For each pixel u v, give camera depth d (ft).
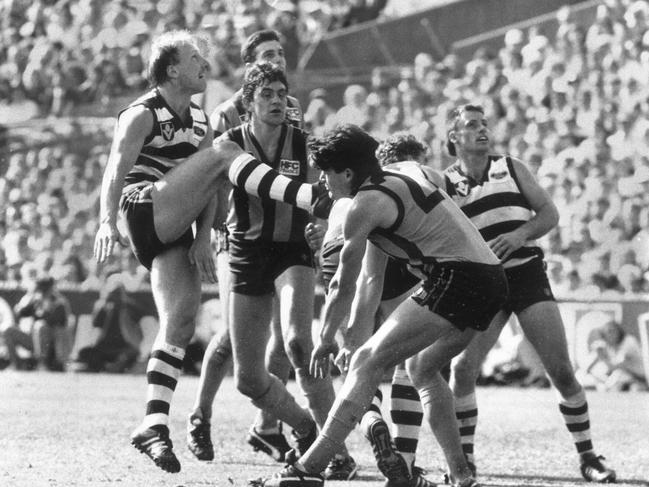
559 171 197.57
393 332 63.46
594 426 113.91
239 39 236.43
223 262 83.51
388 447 67.56
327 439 63.00
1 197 227.81
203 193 70.59
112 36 250.16
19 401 130.52
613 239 182.29
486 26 235.20
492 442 101.60
